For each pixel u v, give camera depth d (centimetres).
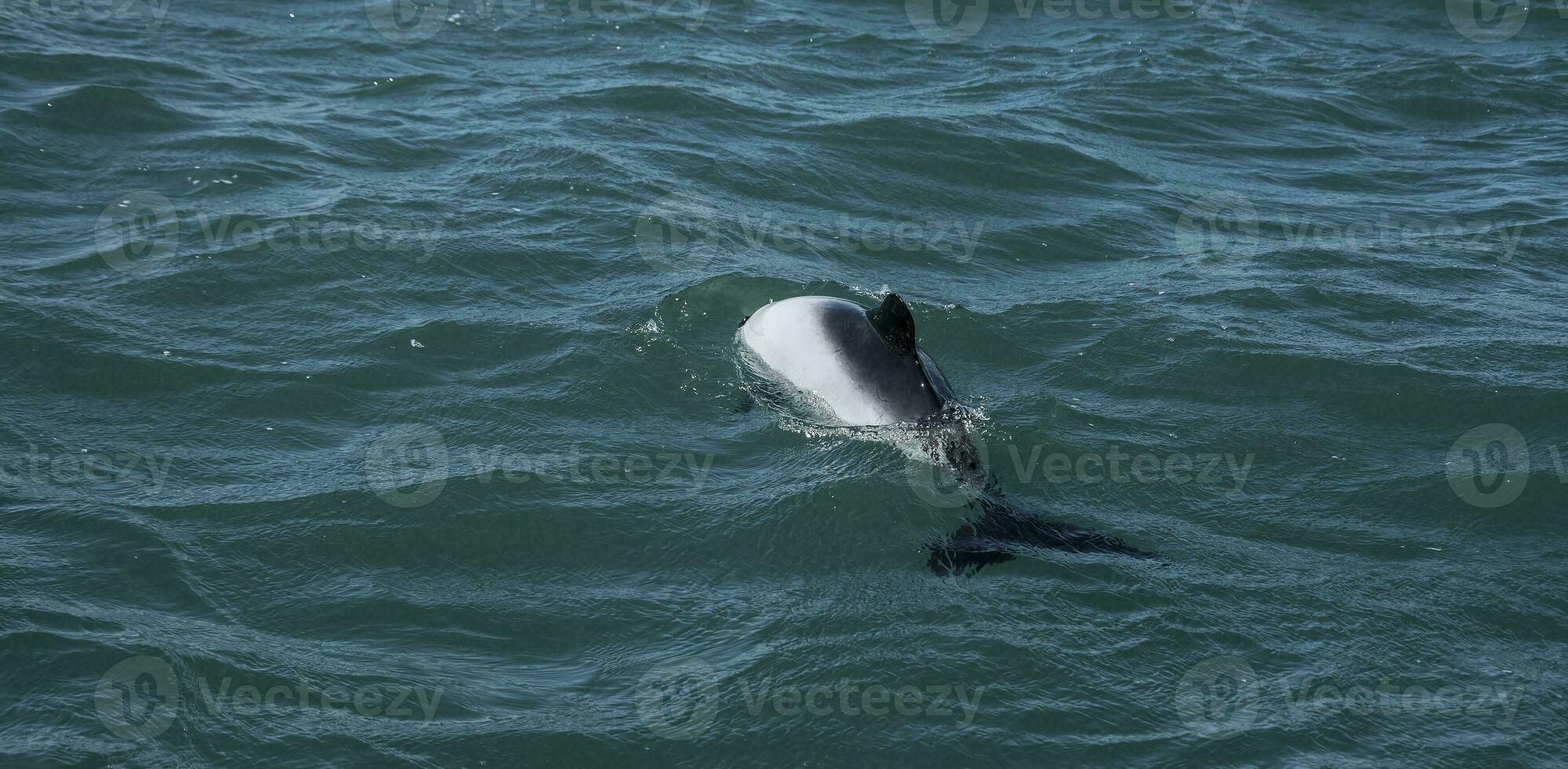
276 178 4672
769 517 2939
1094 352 3800
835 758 2245
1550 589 2795
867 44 6706
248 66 5838
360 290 3909
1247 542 2939
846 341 3409
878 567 2786
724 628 2592
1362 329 3991
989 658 2489
